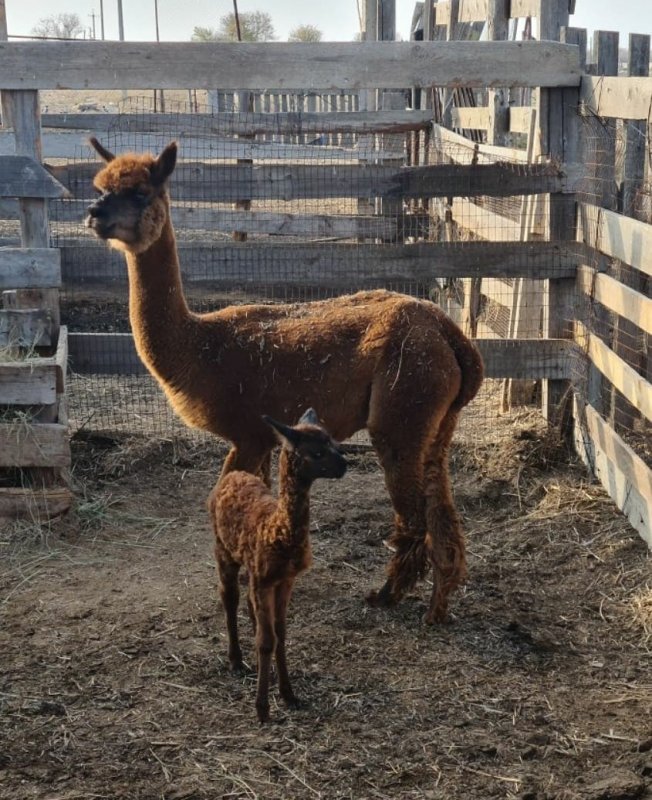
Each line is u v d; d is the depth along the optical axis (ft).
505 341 13.83
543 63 13.33
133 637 9.36
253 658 9.06
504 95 18.22
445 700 8.47
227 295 21.24
